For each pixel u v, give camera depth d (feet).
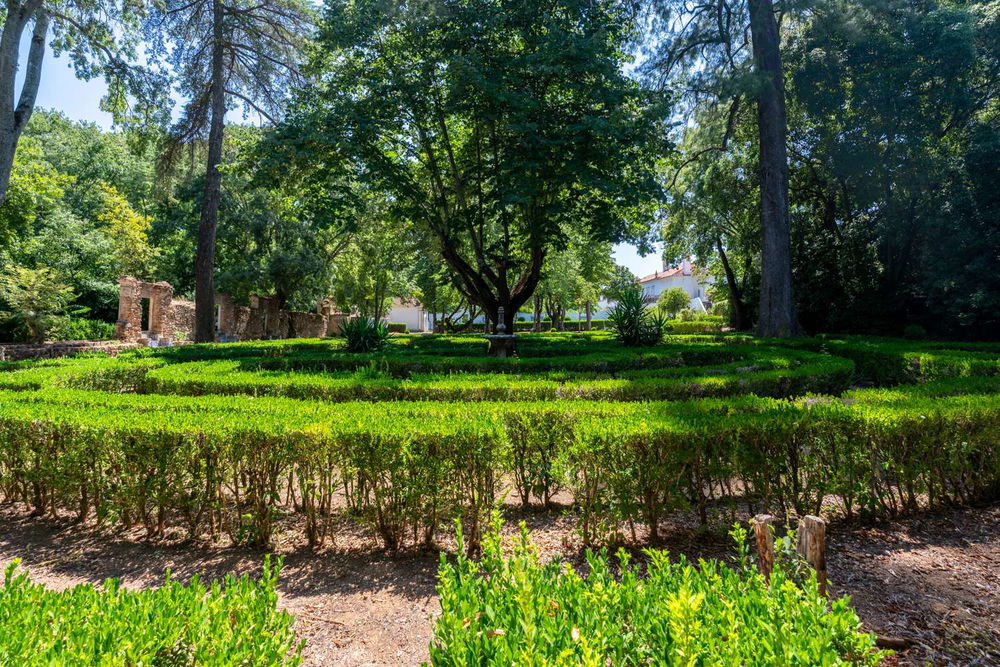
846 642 4.34
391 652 8.14
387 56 44.86
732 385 21.09
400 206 50.52
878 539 11.90
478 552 11.72
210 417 13.42
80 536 13.12
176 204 94.48
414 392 20.71
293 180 46.50
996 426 13.89
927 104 59.62
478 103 42.37
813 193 75.72
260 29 67.51
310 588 10.36
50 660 4.08
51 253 74.49
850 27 52.65
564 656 3.89
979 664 7.44
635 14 52.49
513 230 55.06
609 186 39.75
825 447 12.64
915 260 65.87
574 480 11.72
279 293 102.83
